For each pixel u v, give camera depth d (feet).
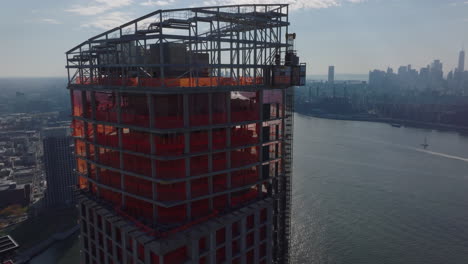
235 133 175.22
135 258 147.95
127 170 158.61
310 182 606.55
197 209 157.07
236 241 167.12
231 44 174.29
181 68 173.27
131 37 151.12
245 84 174.29
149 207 160.25
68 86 190.80
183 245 142.31
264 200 178.81
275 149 190.70
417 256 379.96
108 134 173.58
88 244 191.31
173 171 147.33
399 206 504.43
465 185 589.32
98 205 175.83
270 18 182.19
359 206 506.48
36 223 604.90
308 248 402.52
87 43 175.52
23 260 467.93
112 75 178.81
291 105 205.57
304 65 189.26
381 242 409.08
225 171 159.63
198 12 150.30
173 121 143.23
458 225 444.14
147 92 139.44
